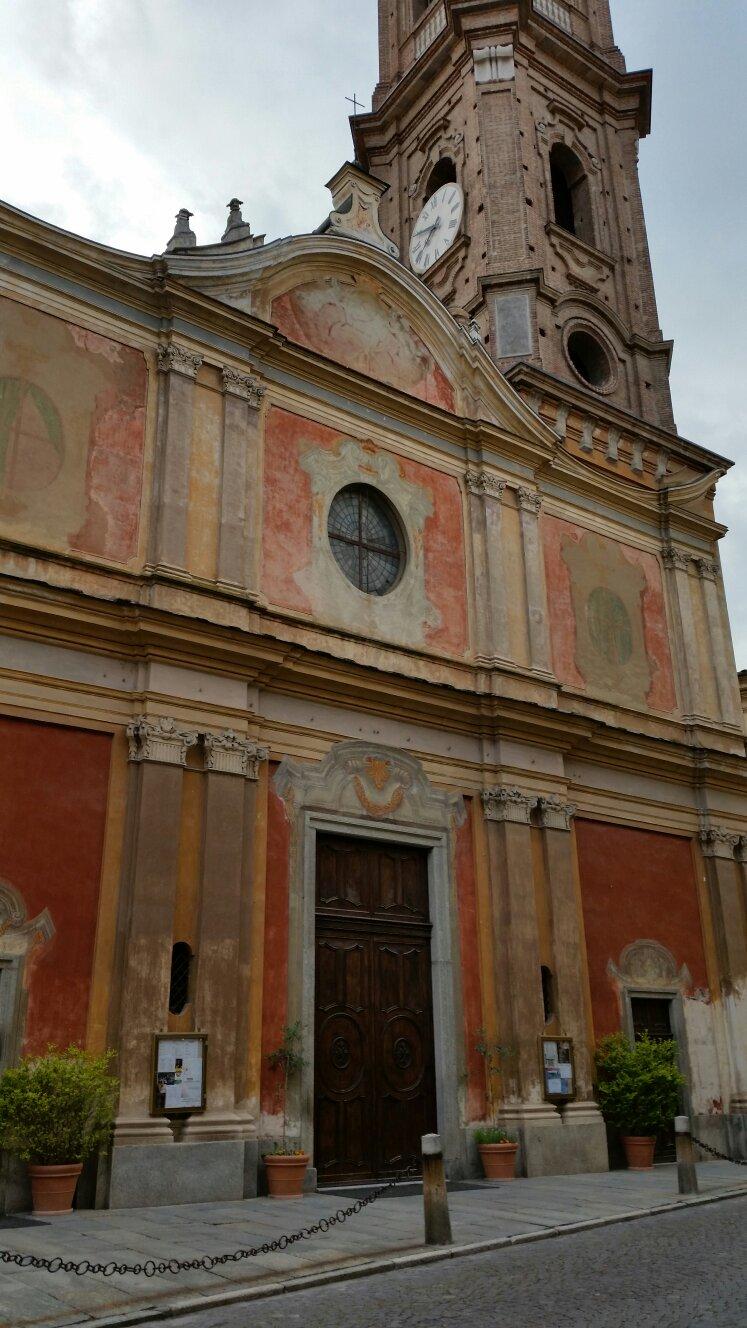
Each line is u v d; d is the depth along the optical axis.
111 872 12.29
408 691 15.78
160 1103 11.54
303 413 16.38
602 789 18.30
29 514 13.08
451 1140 14.38
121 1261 8.21
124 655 13.14
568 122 26.64
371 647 15.84
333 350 17.30
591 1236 9.81
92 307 14.48
